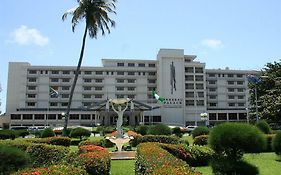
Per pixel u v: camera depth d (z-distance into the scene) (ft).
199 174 20.86
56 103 321.52
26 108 313.12
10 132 120.57
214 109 332.39
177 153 53.78
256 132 49.24
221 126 50.98
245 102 347.77
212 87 345.51
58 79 325.42
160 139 82.48
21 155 36.94
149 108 243.60
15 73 323.57
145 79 333.42
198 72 330.34
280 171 48.73
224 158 49.83
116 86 329.31
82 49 121.60
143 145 48.19
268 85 181.57
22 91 320.50
